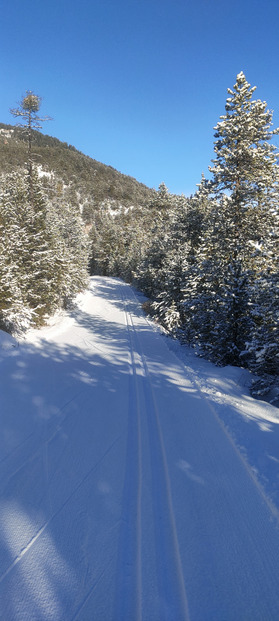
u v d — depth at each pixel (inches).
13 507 143.2
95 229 3425.2
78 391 292.5
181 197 955.3
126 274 2299.5
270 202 593.9
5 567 111.8
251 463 169.2
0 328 482.3
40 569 111.3
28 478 164.9
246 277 398.0
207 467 169.5
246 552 114.5
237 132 610.2
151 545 120.6
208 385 309.4
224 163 642.2
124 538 125.6
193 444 194.7
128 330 636.7
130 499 149.4
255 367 335.9
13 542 123.1
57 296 681.0
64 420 233.6
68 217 1320.1
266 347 297.7
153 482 160.4
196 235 840.3
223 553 114.1
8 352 403.2
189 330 509.7
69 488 157.3
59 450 192.5
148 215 1485.0
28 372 339.6
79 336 556.4
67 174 7578.7
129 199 7613.2
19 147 6127.0
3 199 625.3
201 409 247.9
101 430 219.1
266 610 93.1
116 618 93.9
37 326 577.0
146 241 1902.1
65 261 719.7
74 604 98.6
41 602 99.0
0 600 99.3
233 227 620.1
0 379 310.2
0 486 158.2
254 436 200.1
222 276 492.1
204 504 140.6
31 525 132.3
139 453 189.2
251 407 257.0
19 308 484.7
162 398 273.4
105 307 994.1
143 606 96.4
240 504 139.7
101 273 3102.9
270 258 342.3
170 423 224.7
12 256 566.6
